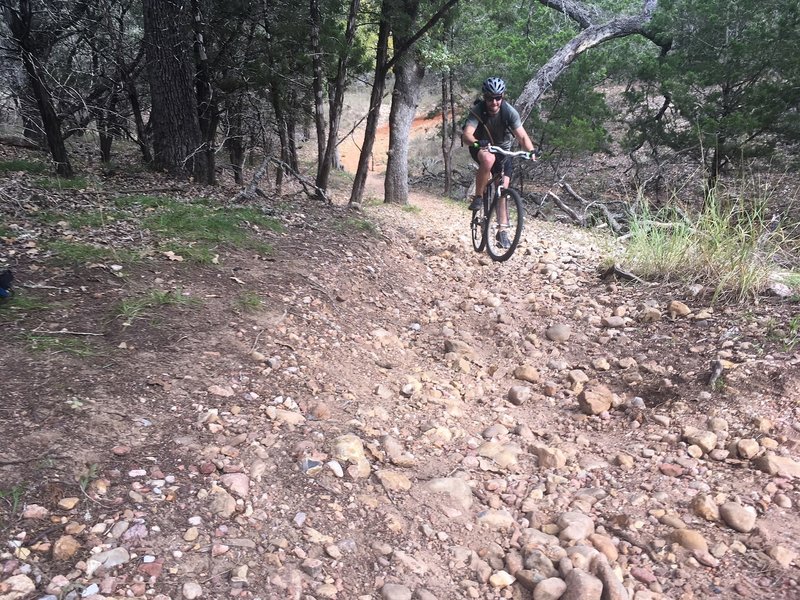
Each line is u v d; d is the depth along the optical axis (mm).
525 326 6086
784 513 2973
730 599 2475
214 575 2291
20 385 3090
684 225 7234
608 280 7398
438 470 3410
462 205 18125
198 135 10602
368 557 2613
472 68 21188
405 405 4141
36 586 2059
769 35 14758
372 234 8367
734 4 16406
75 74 11227
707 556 2711
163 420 3133
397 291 6652
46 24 10188
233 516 2613
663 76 16734
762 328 4988
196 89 11016
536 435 4078
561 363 5180
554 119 19938
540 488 3352
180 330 4102
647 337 5473
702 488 3254
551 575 2605
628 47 22359
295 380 3918
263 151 14625
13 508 2342
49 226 5914
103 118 11953
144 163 11672
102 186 8758
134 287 4617
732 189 7895
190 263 5355
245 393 3600
